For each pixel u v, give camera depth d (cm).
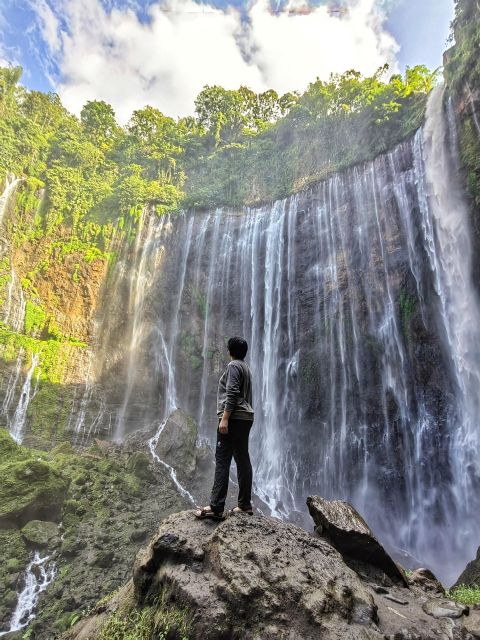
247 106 4356
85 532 1090
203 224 3005
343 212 2538
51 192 2798
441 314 1953
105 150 3675
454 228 1864
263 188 3106
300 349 2489
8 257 2553
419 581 484
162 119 4119
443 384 1922
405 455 1977
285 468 2289
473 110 1748
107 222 2845
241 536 345
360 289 2344
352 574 339
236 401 393
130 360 2598
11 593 861
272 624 277
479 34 1703
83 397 2386
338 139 2819
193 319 2783
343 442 2195
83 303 2611
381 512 1956
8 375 2217
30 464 1098
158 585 338
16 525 1027
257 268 2802
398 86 2520
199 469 1825
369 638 273
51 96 3719
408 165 2225
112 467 1497
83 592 900
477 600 471
